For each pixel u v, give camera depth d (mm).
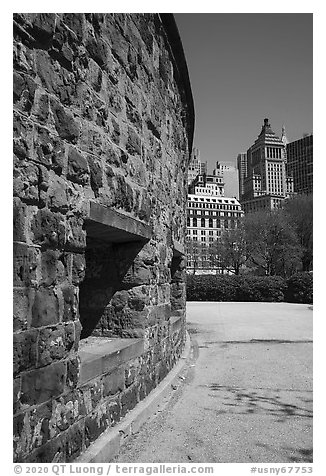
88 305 4496
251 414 4457
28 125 2410
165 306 5504
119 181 3773
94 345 3863
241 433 3916
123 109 3971
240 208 106125
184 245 8266
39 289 2457
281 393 5262
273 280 24297
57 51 2725
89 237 4121
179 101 7207
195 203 103875
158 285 5105
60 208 2705
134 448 3414
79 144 3012
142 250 4430
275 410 4602
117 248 4461
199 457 3352
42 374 2439
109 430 3361
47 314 2516
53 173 2646
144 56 4707
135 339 4266
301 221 37156
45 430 2439
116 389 3576
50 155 2613
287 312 16766
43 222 2520
